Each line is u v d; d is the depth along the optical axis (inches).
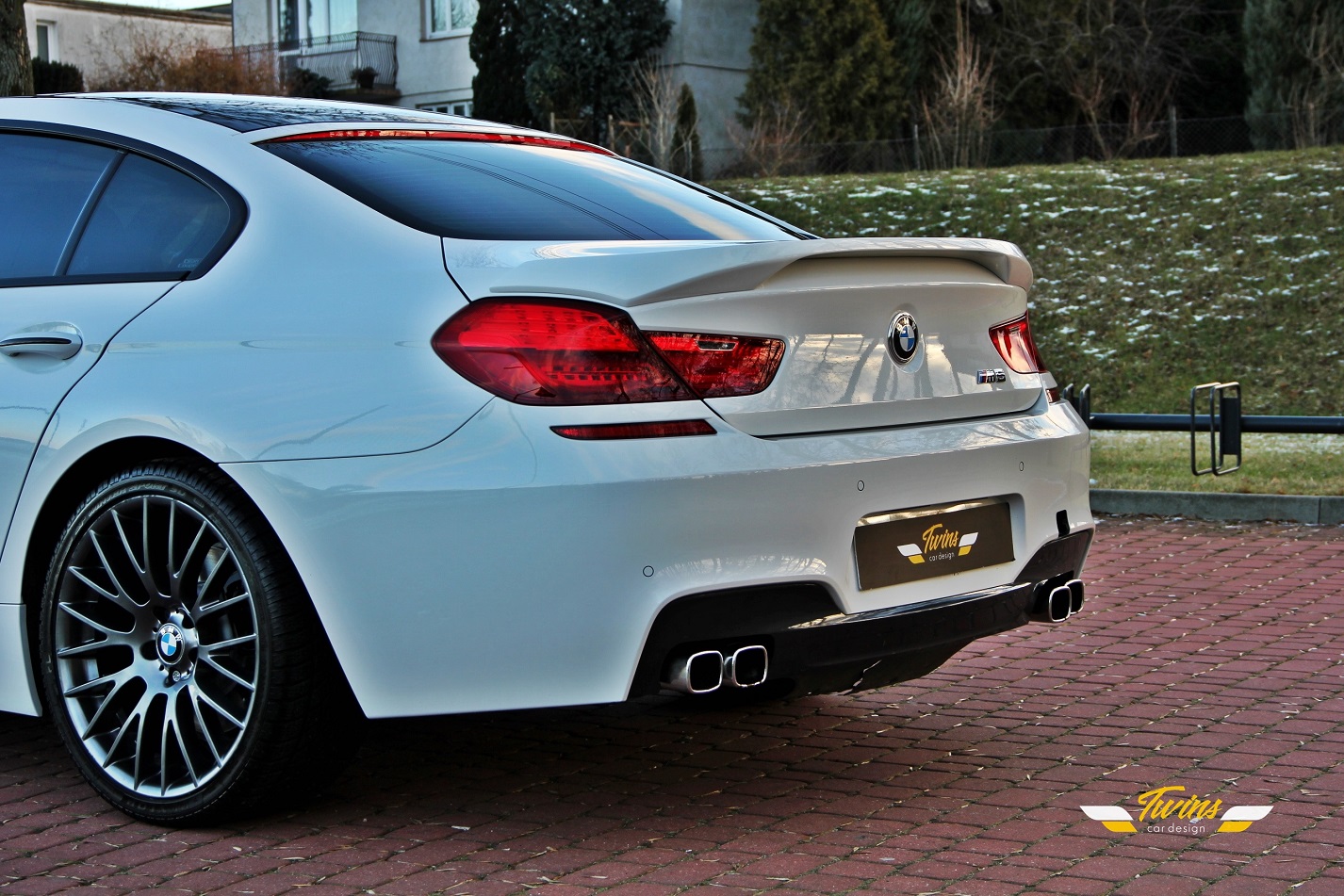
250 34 1487.5
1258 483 371.6
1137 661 215.2
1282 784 156.6
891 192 813.9
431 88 1376.7
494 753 174.6
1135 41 1059.3
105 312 152.5
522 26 1146.0
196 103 169.3
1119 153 985.5
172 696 146.6
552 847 141.0
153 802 147.7
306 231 145.7
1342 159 742.5
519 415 129.3
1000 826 145.1
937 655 154.8
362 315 137.9
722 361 132.9
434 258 139.5
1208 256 675.4
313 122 163.6
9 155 171.0
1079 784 158.4
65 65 1336.1
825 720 187.6
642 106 1074.1
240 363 141.7
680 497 128.2
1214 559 298.5
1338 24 903.7
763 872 133.3
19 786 163.0
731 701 194.9
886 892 127.8
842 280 140.7
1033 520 154.8
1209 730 178.2
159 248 154.3
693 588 128.6
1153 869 132.4
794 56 1040.8
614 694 129.3
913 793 156.5
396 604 132.9
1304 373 582.6
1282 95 930.1
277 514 136.4
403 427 132.8
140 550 148.1
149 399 144.8
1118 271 680.4
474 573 130.1
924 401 146.7
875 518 139.9
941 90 1022.4
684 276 130.9
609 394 129.0
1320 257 655.1
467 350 132.0
